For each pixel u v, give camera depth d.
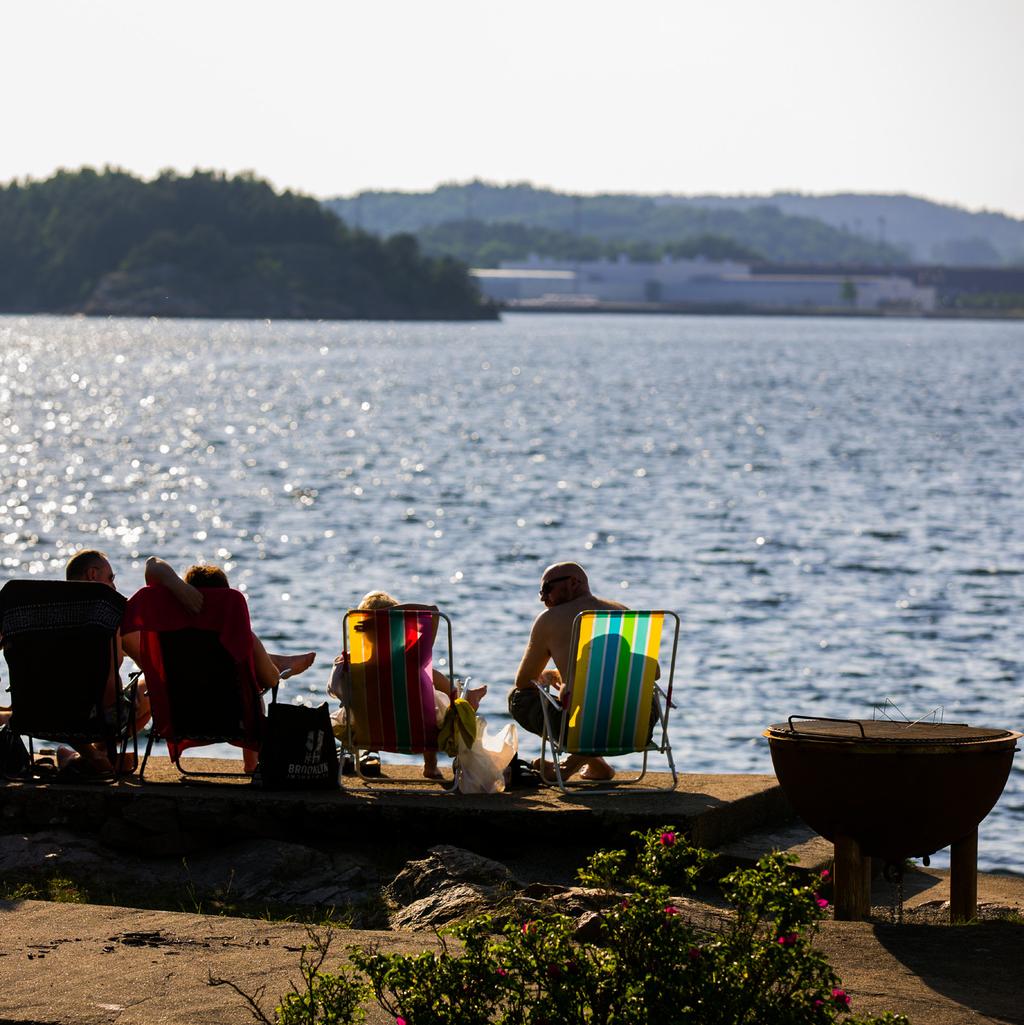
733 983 7.12
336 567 41.66
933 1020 8.42
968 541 46.84
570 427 95.38
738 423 98.56
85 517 53.31
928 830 10.59
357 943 9.75
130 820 13.37
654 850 7.84
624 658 13.84
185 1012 8.42
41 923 10.27
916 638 31.80
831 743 10.56
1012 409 112.81
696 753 22.47
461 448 81.19
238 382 148.62
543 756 14.65
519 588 38.03
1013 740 10.67
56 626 13.62
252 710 13.90
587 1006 7.14
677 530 49.47
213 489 62.41
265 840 13.17
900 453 77.38
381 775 14.93
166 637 13.70
